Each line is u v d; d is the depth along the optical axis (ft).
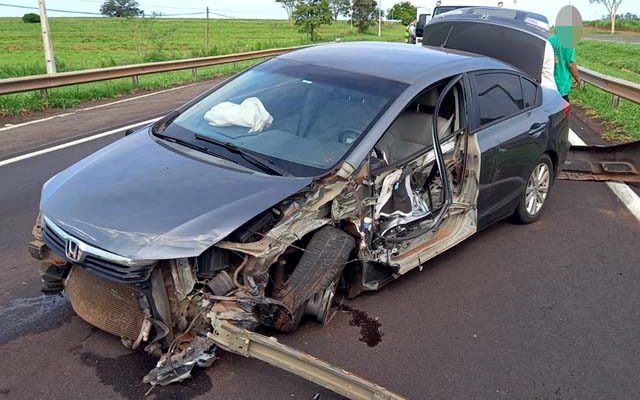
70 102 39.88
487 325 13.08
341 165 12.23
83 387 10.32
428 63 15.60
